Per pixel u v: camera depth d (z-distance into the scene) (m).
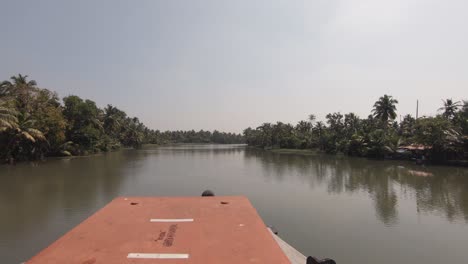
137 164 39.25
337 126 70.12
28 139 36.19
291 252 7.21
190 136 197.38
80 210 13.72
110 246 3.24
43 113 40.94
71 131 51.47
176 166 37.72
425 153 39.00
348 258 9.01
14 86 38.56
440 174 28.59
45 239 9.96
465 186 22.12
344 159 49.00
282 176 27.95
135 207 4.98
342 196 18.34
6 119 32.03
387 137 48.91
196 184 22.53
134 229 3.81
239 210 4.78
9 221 11.99
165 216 4.42
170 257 2.95
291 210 14.76
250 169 34.38
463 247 9.95
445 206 15.79
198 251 3.10
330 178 26.55
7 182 22.05
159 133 156.50
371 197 18.09
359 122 68.19
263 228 3.85
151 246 3.24
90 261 2.86
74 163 37.72
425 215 13.98
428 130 37.94
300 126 98.88
